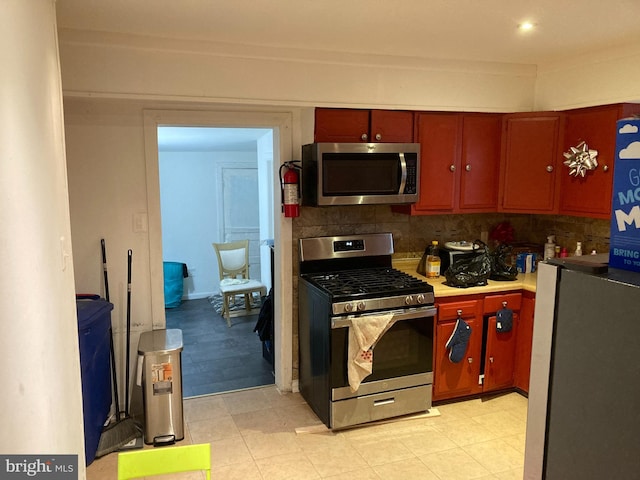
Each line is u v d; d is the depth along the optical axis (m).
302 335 3.40
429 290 3.04
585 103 3.17
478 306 3.26
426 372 3.12
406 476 2.55
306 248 3.37
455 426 3.04
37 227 1.29
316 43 2.80
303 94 2.99
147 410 2.80
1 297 1.17
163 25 2.45
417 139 3.34
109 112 2.90
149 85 2.70
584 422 0.94
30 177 1.26
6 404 1.18
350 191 3.09
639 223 0.87
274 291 3.57
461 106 3.36
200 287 6.80
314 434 2.95
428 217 3.77
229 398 3.44
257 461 2.68
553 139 3.38
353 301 2.86
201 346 4.57
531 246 3.89
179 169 6.55
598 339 0.90
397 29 2.51
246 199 6.89
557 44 2.83
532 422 1.07
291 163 3.26
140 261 3.07
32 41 1.31
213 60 2.79
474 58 3.21
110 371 2.96
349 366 2.87
